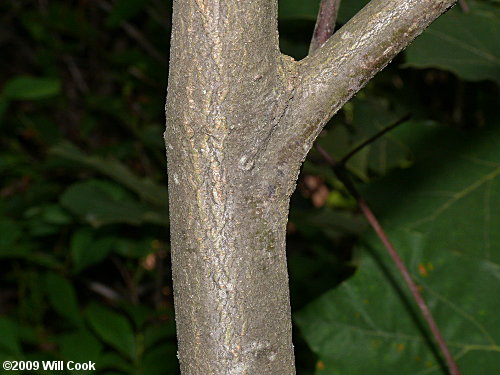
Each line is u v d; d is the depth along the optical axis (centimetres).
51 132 195
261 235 34
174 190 34
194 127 33
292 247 188
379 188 87
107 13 217
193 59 32
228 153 33
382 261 80
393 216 85
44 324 173
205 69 32
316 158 107
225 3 32
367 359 79
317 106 34
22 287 164
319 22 42
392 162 109
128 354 116
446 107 140
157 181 188
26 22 208
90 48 217
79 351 115
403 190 86
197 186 34
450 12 86
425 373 78
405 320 79
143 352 117
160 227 155
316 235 160
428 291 79
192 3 32
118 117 188
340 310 80
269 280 35
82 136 198
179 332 35
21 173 178
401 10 34
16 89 140
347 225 109
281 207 35
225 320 34
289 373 35
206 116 33
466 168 85
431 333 78
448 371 77
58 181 179
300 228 156
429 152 86
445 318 78
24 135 201
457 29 84
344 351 80
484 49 82
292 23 101
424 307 65
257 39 32
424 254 80
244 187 34
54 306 132
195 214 34
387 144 108
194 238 34
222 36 32
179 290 35
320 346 80
